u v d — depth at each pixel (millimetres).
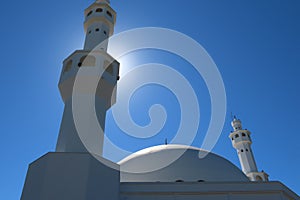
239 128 52125
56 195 14172
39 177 15156
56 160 15516
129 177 20031
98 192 15039
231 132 51719
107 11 28516
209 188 16703
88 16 27797
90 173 15258
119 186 16484
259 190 16453
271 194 16484
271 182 16844
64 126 19078
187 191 16594
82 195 14289
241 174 22766
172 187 16828
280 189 16453
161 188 16812
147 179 19484
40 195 14195
